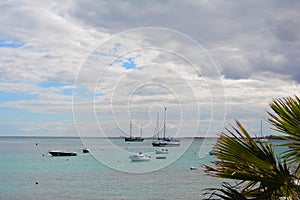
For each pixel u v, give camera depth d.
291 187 3.62
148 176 37.28
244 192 3.96
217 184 30.61
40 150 94.19
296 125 3.76
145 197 24.98
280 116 3.85
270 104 3.92
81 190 28.19
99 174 39.56
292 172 3.80
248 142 3.84
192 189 28.14
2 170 43.62
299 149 3.81
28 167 47.50
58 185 30.92
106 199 24.23
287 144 3.84
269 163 3.75
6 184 31.42
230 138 3.91
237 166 3.81
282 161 3.75
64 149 96.50
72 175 38.66
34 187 29.70
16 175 38.50
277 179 3.64
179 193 26.44
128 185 31.00
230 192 3.87
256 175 3.68
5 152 83.94
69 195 25.91
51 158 62.44
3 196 25.55
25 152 83.44
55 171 42.44
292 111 3.79
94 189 28.67
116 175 38.62
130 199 24.19
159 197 24.92
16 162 55.06
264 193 3.67
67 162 54.81
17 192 27.20
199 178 35.19
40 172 41.41
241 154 3.82
